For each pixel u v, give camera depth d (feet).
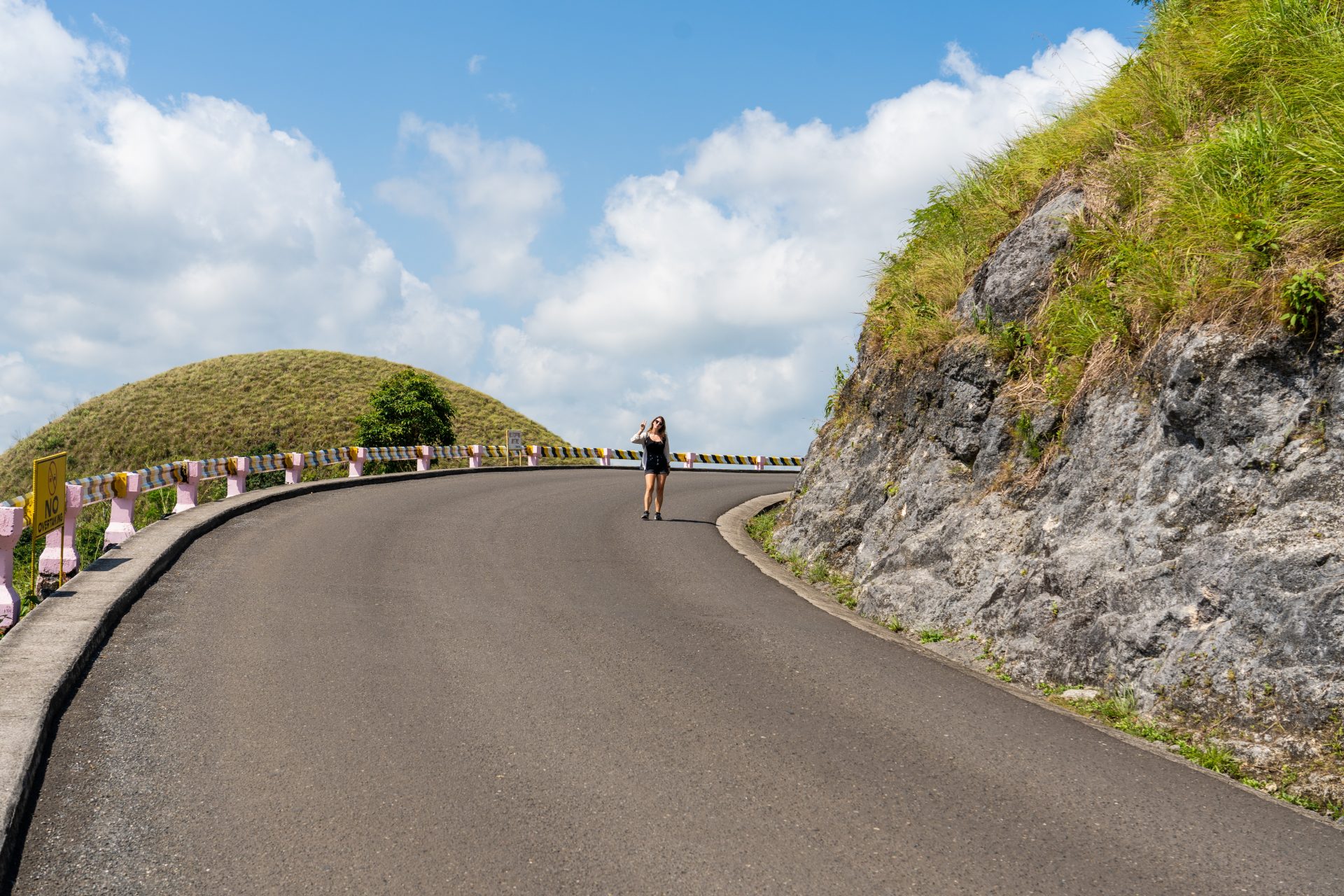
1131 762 19.76
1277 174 26.27
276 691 21.70
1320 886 14.34
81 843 14.60
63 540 32.94
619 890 13.47
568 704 21.62
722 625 30.14
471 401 229.25
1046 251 36.73
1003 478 33.32
